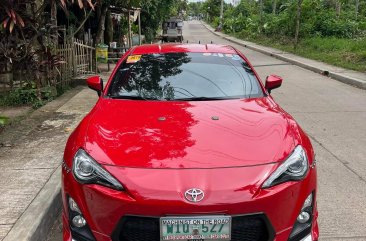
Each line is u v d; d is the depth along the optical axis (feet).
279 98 32.27
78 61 39.63
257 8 178.70
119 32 74.08
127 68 15.05
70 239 9.73
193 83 14.16
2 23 21.90
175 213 8.73
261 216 8.94
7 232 11.60
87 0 23.94
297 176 9.50
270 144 10.13
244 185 8.96
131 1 57.00
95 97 30.78
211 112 12.03
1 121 20.85
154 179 9.07
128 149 9.92
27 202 13.35
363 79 38.19
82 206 9.42
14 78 30.53
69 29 40.65
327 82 40.19
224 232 8.79
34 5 25.53
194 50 16.28
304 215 9.66
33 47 27.07
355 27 80.53
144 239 8.93
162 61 15.39
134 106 12.61
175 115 11.76
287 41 84.43
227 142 10.18
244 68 15.26
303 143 10.59
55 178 15.10
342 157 18.93
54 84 31.50
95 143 10.27
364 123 24.70
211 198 8.74
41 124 22.85
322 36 79.15
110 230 9.07
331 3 110.52
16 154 17.94
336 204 14.25
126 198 8.90
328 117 26.16
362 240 12.01
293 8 83.92
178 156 9.62
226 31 160.15
